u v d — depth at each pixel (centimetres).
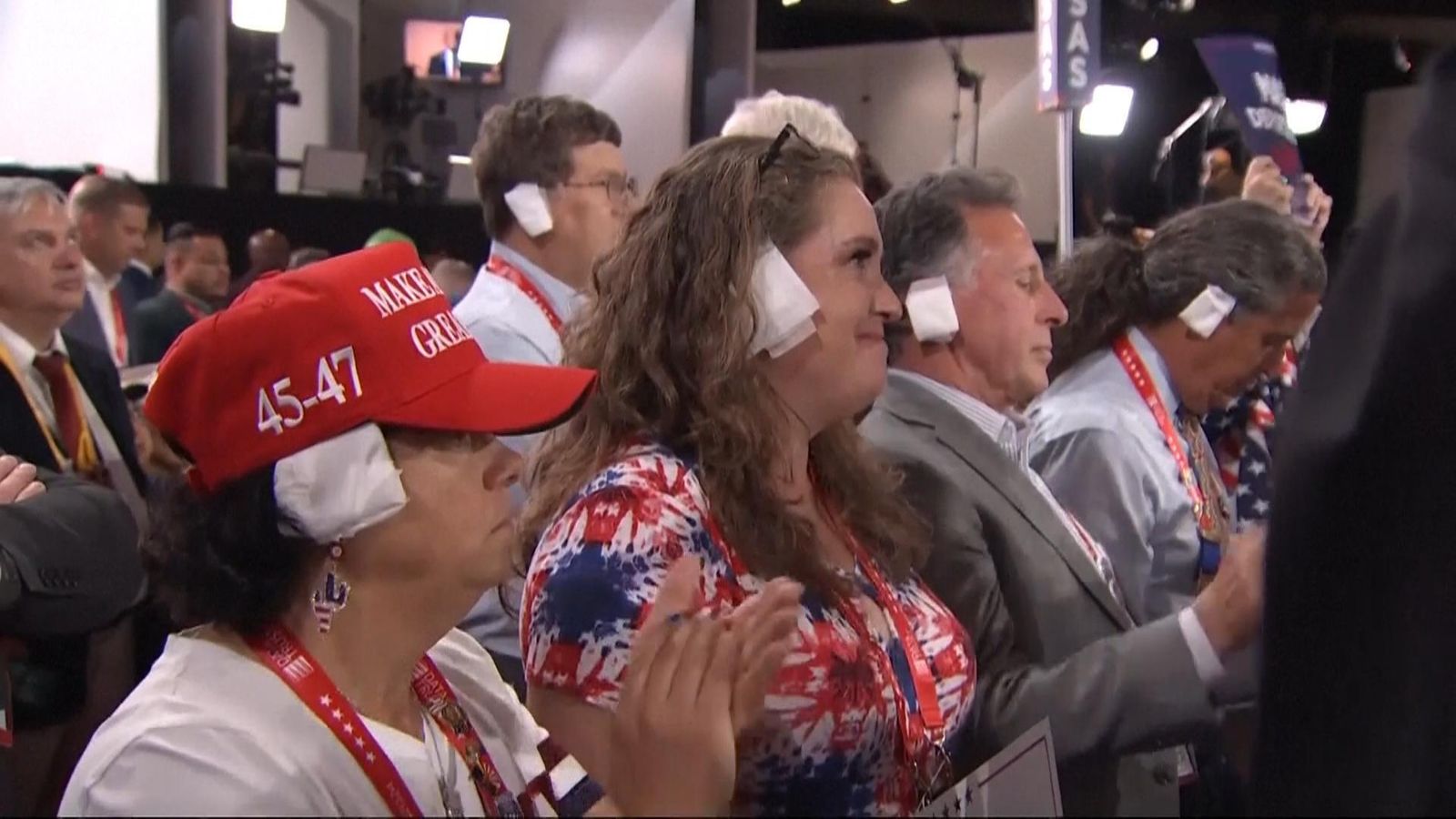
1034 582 139
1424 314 76
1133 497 171
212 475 99
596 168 222
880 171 194
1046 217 227
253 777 93
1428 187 79
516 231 232
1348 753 75
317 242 369
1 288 224
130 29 256
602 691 108
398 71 285
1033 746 105
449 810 107
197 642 102
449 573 105
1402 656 75
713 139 128
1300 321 178
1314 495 77
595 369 125
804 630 114
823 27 231
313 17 283
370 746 100
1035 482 155
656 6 207
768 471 120
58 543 125
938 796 110
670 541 112
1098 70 205
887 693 118
